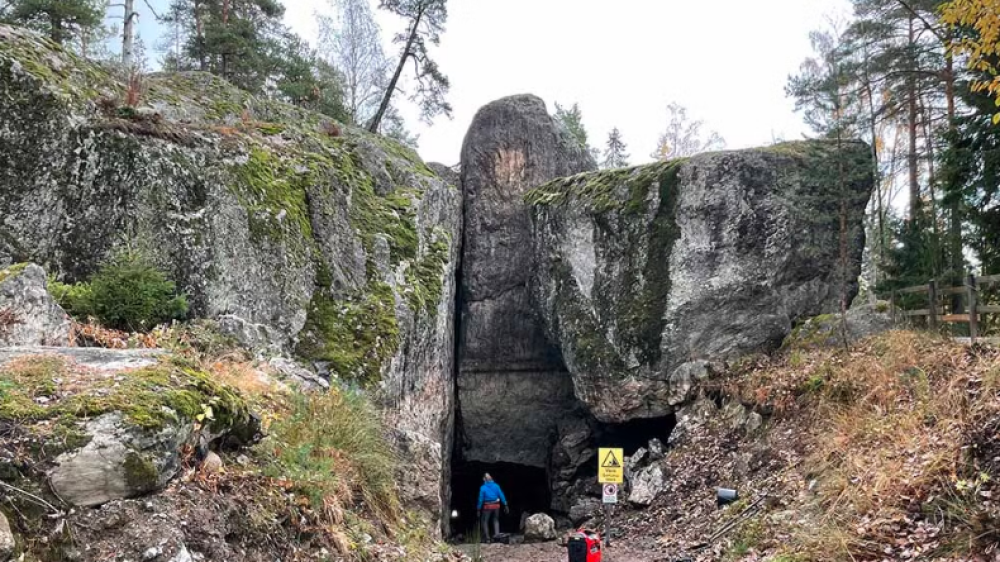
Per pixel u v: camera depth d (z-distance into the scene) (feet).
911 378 31.14
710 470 39.45
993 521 17.65
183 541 11.89
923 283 44.34
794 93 49.88
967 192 38.83
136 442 12.26
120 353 16.51
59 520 11.00
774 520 26.89
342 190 43.24
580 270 55.21
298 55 75.92
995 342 29.22
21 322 20.94
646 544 34.76
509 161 68.49
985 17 22.47
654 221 51.55
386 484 22.63
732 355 47.98
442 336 47.98
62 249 30.01
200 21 70.90
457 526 67.10
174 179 32.91
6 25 33.27
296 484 16.98
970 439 20.88
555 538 45.55
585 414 60.90
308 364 34.88
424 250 48.80
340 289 39.22
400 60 75.10
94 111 32.58
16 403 12.10
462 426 64.49
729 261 49.06
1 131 29.66
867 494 22.71
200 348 26.66
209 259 32.48
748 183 49.37
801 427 35.42
